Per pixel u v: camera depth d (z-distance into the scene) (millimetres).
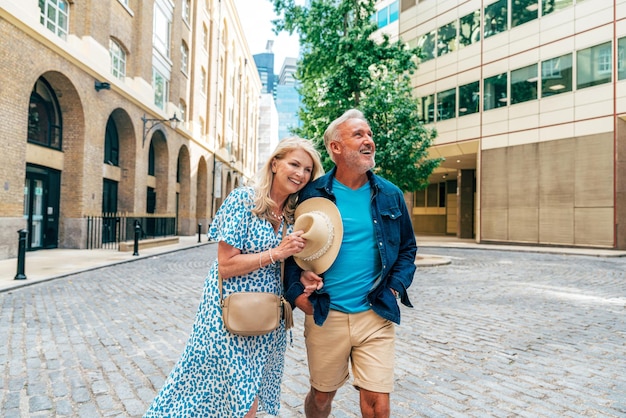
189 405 1854
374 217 1968
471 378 3520
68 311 5848
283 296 1971
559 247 20516
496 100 23438
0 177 11375
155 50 22828
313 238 1774
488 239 23656
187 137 27812
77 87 15047
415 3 28109
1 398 3010
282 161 1877
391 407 2943
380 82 14250
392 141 13727
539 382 3430
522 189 22109
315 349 2023
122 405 2922
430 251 18953
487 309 6355
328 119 14062
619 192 18641
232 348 1798
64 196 15641
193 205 29500
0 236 11422
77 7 15430
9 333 4699
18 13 11609
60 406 2891
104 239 17953
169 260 13164
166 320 5465
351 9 13875
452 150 26016
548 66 21172
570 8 20391
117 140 19984
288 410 2910
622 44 18609
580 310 6281
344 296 1968
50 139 15195
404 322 5523
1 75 11328
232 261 1762
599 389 3279
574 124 20125
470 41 24766
